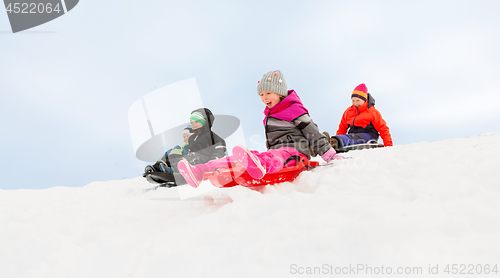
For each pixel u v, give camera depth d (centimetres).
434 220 105
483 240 92
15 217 202
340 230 108
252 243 113
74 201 257
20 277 118
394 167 204
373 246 95
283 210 141
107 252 130
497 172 155
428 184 152
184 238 126
